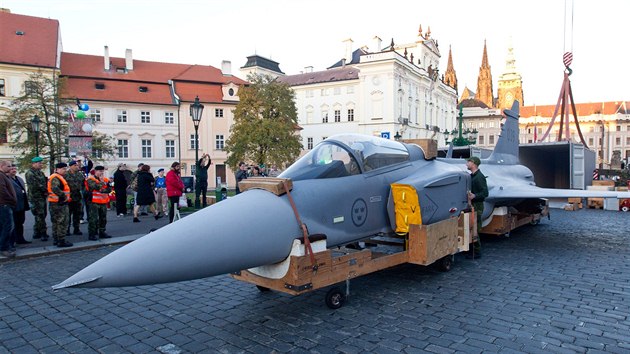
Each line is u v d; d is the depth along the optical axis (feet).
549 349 12.30
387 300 17.10
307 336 13.47
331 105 191.83
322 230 15.78
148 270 11.82
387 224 19.44
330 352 12.26
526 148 55.21
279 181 15.37
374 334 13.56
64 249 27.45
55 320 15.37
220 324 14.71
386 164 19.81
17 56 123.13
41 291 19.11
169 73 156.66
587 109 312.29
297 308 16.28
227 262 13.03
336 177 17.30
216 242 12.92
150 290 19.15
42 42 130.52
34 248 27.68
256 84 123.85
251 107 122.62
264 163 117.19
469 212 22.98
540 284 19.19
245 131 118.32
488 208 28.12
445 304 16.51
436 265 21.76
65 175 31.76
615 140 297.53
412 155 21.70
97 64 147.33
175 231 13.08
